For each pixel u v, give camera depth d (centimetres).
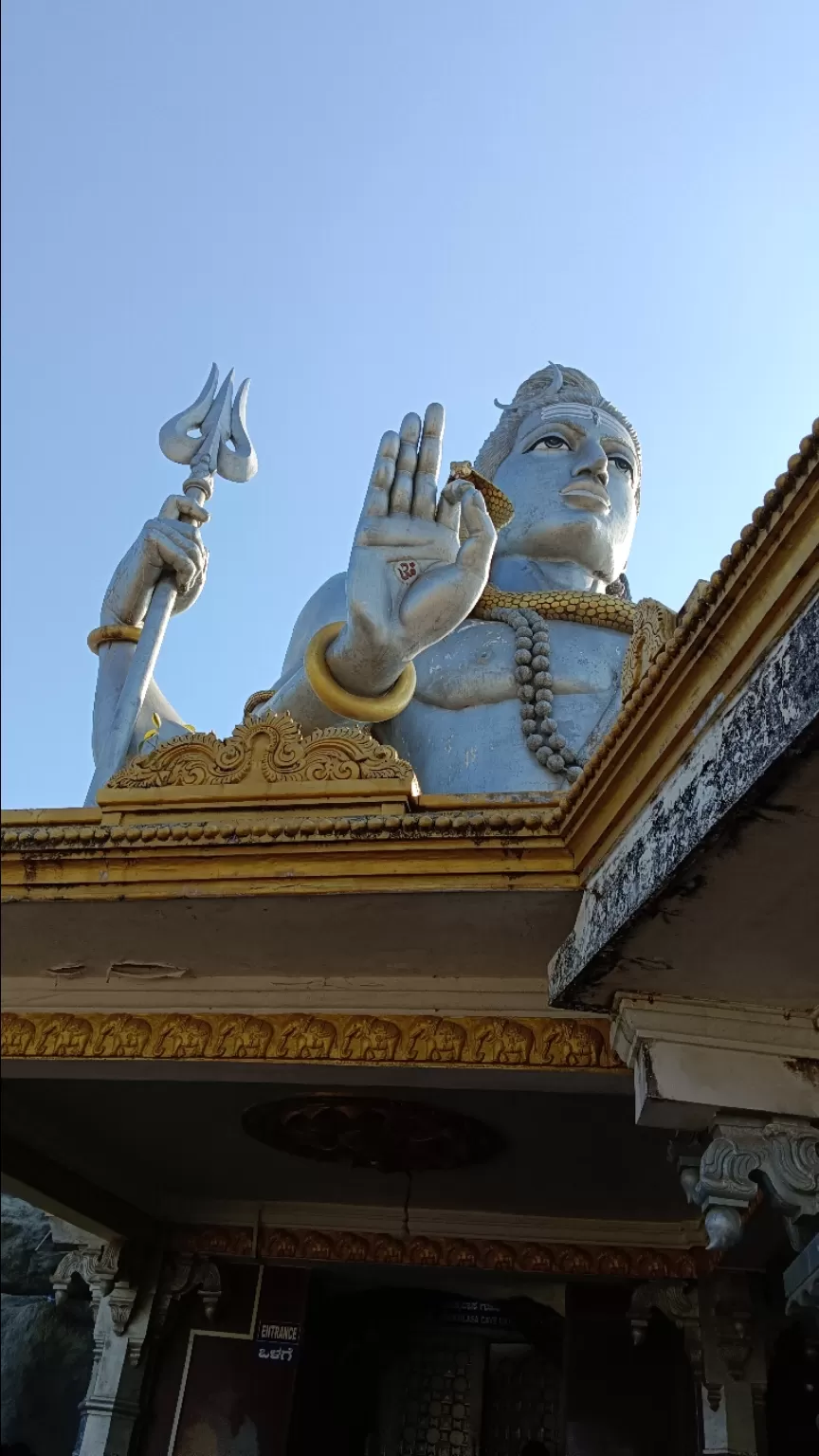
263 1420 771
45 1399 1313
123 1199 806
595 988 445
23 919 536
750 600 347
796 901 385
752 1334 730
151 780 539
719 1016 442
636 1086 441
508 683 810
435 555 642
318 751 521
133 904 515
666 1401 744
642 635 443
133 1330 797
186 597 846
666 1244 766
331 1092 629
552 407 1065
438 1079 525
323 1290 845
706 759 372
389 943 513
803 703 314
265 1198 817
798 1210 414
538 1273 779
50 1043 566
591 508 994
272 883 489
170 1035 554
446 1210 802
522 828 465
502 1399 849
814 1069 436
